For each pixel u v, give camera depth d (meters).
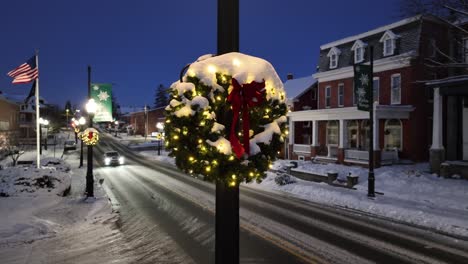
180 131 2.86
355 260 7.69
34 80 18.34
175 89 3.00
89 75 16.95
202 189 18.14
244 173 2.84
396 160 22.77
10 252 8.22
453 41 20.53
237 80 2.72
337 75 29.16
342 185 17.73
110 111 19.64
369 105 14.97
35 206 12.27
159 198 15.50
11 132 42.56
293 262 7.55
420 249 8.46
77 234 9.79
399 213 12.12
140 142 66.25
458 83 17.86
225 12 3.09
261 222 11.10
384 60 24.69
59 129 93.00
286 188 17.94
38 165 17.97
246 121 2.73
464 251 8.34
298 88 35.50
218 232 3.00
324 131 29.64
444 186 15.66
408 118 23.47
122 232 10.02
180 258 7.92
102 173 25.75
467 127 19.39
